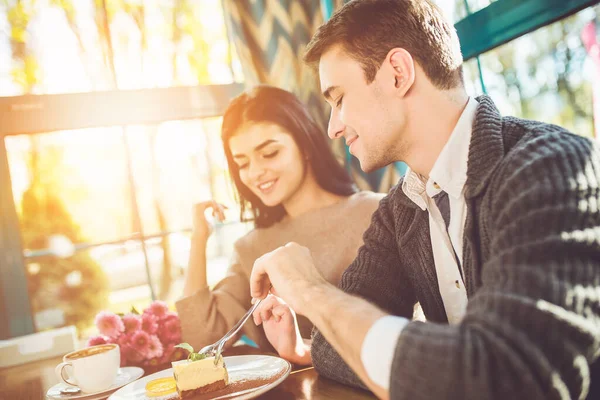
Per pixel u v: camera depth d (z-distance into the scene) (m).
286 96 1.72
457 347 0.52
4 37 1.94
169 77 2.12
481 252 0.75
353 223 1.67
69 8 2.01
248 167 1.70
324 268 1.65
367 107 0.81
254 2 1.97
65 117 1.87
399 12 0.79
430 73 0.80
